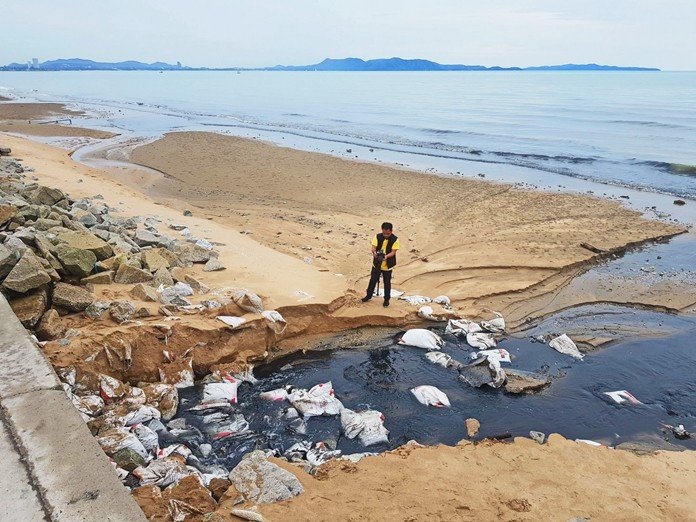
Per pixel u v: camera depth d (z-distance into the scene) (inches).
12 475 140.5
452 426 290.5
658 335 404.8
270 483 209.5
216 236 541.0
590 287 491.5
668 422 301.9
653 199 812.0
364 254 549.6
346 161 1077.8
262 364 348.5
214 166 1011.3
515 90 3966.5
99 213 514.9
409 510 202.5
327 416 292.5
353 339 383.9
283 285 416.8
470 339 384.2
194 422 279.9
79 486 138.3
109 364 296.4
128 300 345.1
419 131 1579.7
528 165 1077.8
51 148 1118.4
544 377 343.3
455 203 769.6
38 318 295.7
